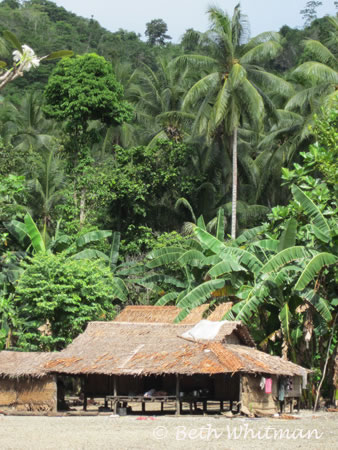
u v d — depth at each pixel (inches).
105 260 1424.7
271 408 928.9
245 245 1123.9
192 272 1289.4
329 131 1139.9
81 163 1705.2
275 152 1657.2
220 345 933.2
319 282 1017.5
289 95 1722.4
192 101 1606.8
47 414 925.2
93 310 1186.0
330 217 1048.2
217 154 1779.0
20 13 3816.4
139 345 965.2
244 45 1628.9
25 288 1175.6
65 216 1688.0
